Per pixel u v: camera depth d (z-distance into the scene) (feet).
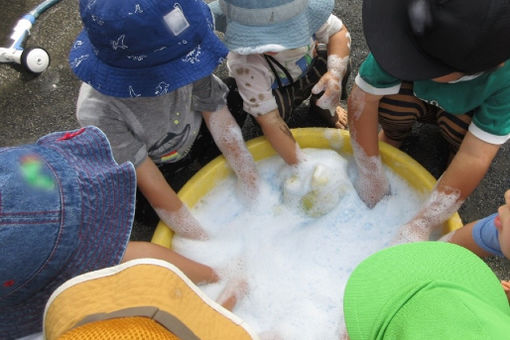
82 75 3.02
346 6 5.45
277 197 4.20
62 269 2.03
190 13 2.88
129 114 3.35
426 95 3.45
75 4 5.76
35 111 5.12
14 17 5.73
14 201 1.83
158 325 1.87
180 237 3.90
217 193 4.23
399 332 1.86
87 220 2.07
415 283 2.03
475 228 3.04
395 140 4.38
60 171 2.03
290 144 3.98
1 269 1.82
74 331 1.71
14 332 2.22
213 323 2.26
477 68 2.60
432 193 3.51
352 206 4.07
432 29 2.55
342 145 4.16
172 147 3.90
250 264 3.90
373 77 3.39
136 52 2.80
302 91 4.31
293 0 3.29
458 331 1.69
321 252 3.94
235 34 3.44
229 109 4.30
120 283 2.01
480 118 3.21
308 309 3.67
